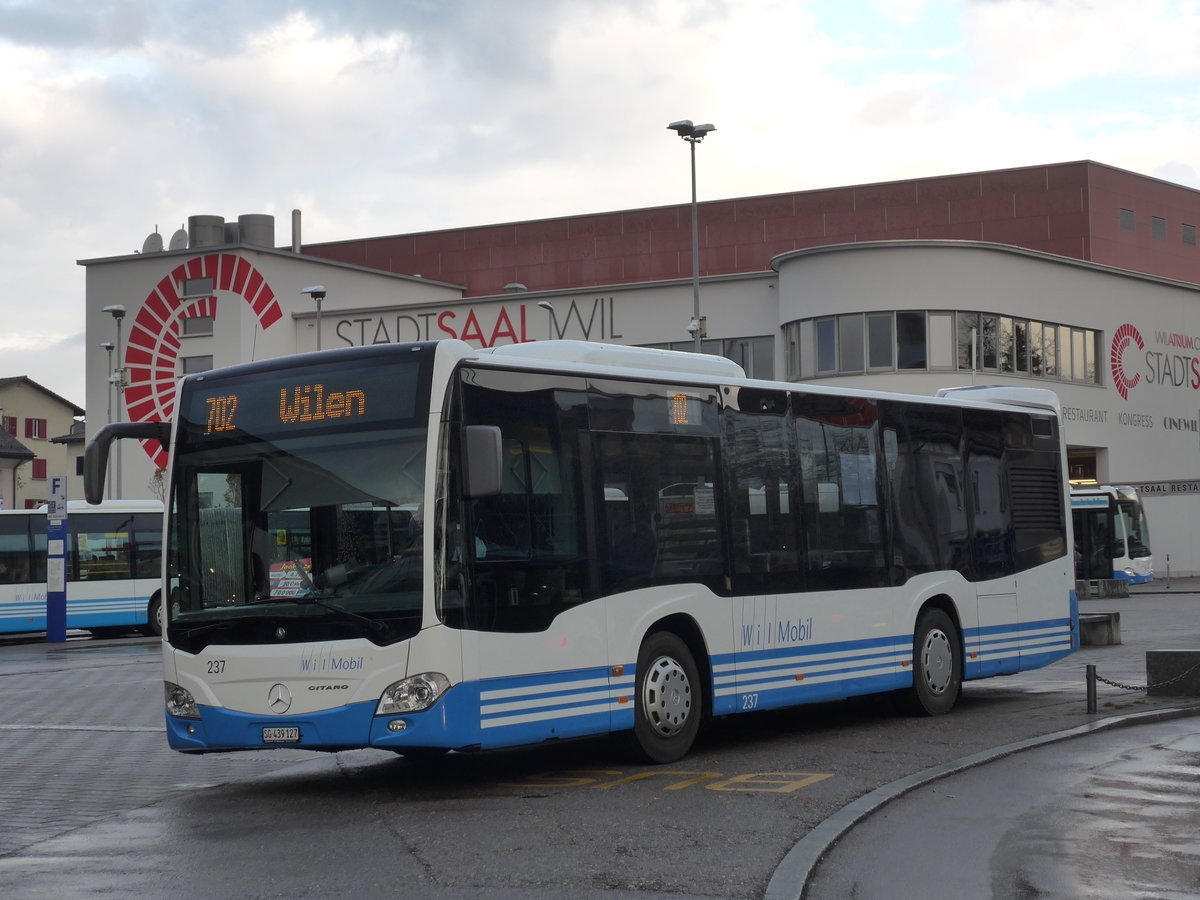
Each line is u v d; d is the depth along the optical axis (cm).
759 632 1301
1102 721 1423
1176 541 5931
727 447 1295
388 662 1030
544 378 1138
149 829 967
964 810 986
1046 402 1748
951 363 4775
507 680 1066
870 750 1280
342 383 1090
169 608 1115
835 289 4788
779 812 972
